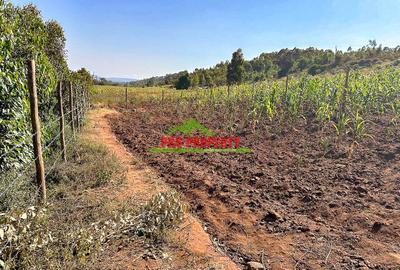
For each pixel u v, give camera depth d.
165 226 4.04
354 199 5.11
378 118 11.31
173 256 3.52
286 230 4.27
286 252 3.74
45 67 6.77
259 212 4.84
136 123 14.97
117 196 5.16
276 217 4.60
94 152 7.58
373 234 4.02
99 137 10.82
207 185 6.00
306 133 10.22
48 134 6.58
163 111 19.44
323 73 34.12
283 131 10.72
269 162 7.52
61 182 5.39
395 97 13.14
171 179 6.59
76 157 6.99
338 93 11.56
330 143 8.73
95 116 16.98
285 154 8.20
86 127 12.30
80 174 5.91
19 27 5.89
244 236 4.19
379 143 8.37
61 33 11.16
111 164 6.68
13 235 2.69
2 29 4.55
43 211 3.46
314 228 4.28
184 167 7.26
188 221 4.49
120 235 3.61
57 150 6.92
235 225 4.47
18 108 4.79
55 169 5.69
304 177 6.34
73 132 8.16
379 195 5.20
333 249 3.73
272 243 3.97
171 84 66.31
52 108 7.35
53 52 10.79
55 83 7.82
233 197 5.42
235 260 3.62
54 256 2.92
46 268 2.80
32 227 3.02
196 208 5.11
